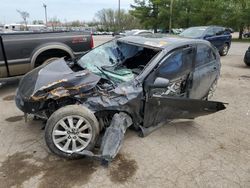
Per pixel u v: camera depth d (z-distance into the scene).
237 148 3.90
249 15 33.88
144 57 4.67
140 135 3.98
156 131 4.27
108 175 3.11
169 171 3.26
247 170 3.38
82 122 3.25
